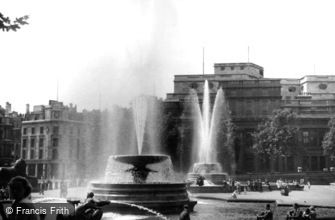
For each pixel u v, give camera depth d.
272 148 91.25
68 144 117.44
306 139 111.06
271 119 96.00
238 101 115.00
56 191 52.97
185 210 16.81
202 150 98.19
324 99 116.62
